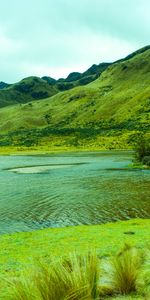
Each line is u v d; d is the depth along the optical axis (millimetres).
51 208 42344
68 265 6480
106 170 89875
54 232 28391
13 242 24609
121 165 104312
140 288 7621
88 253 6711
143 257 10273
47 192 54656
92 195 51000
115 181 66688
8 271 16625
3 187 61094
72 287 5859
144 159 101875
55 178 74188
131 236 24766
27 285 5855
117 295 7289
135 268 7988
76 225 33938
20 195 52094
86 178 72750
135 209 40781
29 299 5703
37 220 36312
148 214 38094
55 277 5938
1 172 90562
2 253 21031
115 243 22250
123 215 37875
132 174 78938
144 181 65938
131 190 54938
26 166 109250
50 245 22938
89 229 29281
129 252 8797
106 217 37094
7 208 42688
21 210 41406
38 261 6516
